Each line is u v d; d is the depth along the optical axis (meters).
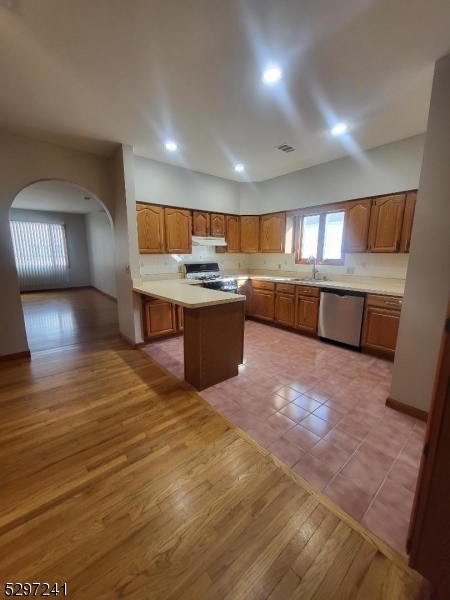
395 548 1.17
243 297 2.62
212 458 1.66
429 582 1.03
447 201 1.78
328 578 1.06
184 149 3.29
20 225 7.87
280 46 1.61
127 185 3.18
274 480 1.51
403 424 2.00
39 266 8.29
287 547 1.17
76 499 1.39
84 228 8.92
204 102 2.22
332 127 2.71
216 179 4.58
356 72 1.86
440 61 1.72
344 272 4.00
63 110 2.34
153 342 3.77
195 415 2.09
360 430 1.93
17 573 1.08
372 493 1.43
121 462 1.63
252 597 1.00
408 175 3.04
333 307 3.61
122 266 3.61
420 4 1.33
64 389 2.49
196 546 1.17
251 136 2.91
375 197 3.35
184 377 2.67
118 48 1.62
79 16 1.39
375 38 1.55
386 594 1.01
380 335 3.17
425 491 0.96
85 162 3.32
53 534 1.22
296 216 4.49
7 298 3.06
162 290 3.02
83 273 9.08
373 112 2.42
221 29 1.49
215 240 4.57
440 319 1.89
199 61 1.74
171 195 3.98
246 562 1.11
